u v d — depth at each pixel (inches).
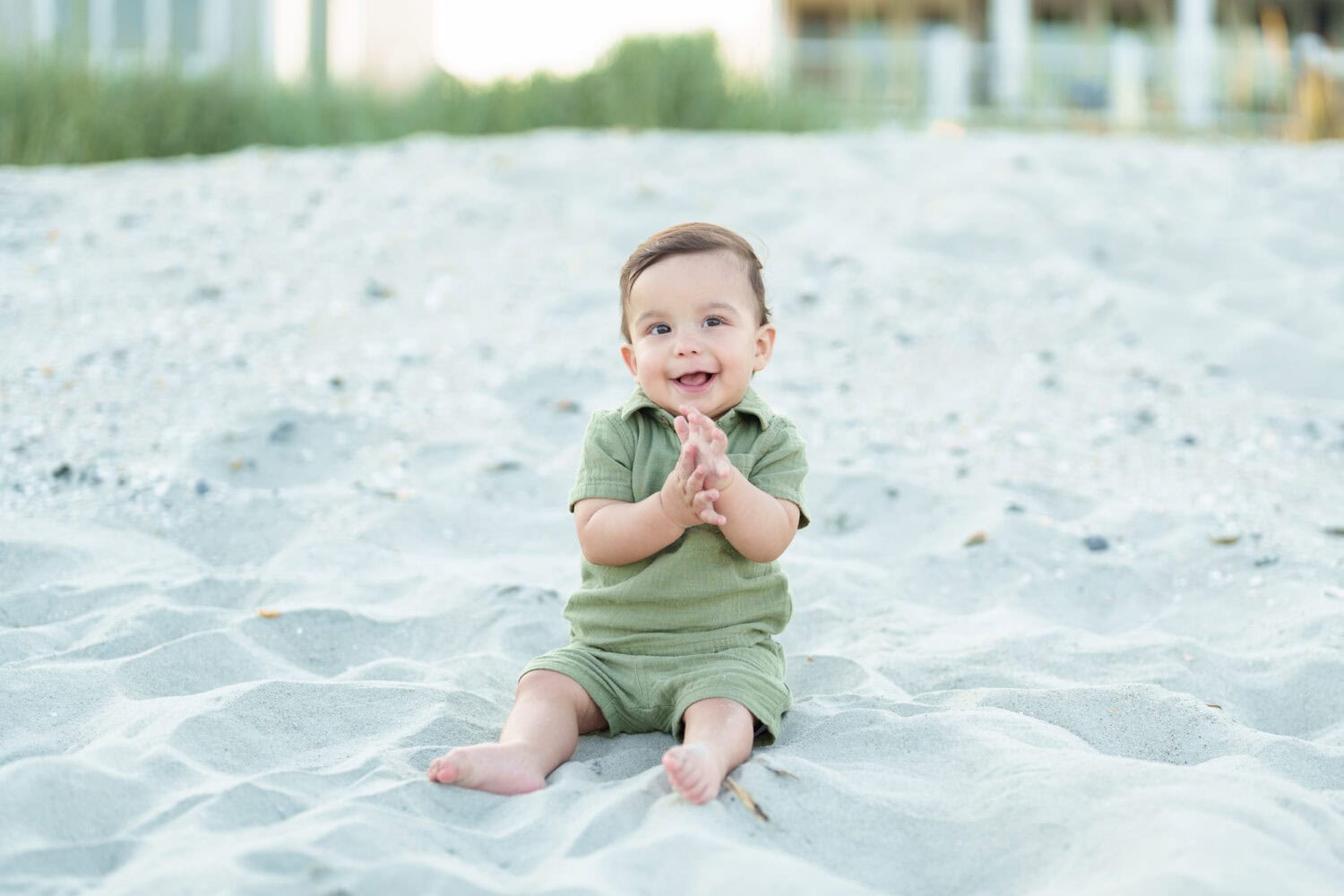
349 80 386.3
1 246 217.2
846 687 99.3
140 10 481.1
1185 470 155.0
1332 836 68.5
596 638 87.7
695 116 357.1
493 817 73.5
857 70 466.0
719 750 75.9
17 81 322.3
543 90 368.2
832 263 223.1
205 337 184.7
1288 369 187.5
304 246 223.0
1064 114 474.3
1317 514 141.7
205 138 332.8
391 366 179.8
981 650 107.1
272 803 72.9
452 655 107.7
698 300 86.4
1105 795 71.1
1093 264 229.6
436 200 248.4
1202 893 58.5
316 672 103.7
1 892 61.6
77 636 105.8
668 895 62.8
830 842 70.0
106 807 71.6
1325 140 435.8
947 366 187.3
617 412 90.6
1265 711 99.0
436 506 141.9
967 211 246.4
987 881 66.7
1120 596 124.5
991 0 664.4
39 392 165.0
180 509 139.2
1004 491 147.3
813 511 145.2
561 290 208.8
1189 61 501.4
